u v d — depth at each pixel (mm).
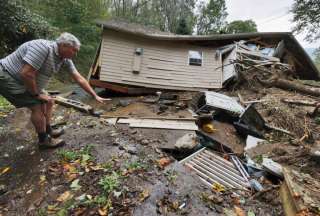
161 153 2904
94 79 9531
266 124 5383
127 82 9664
